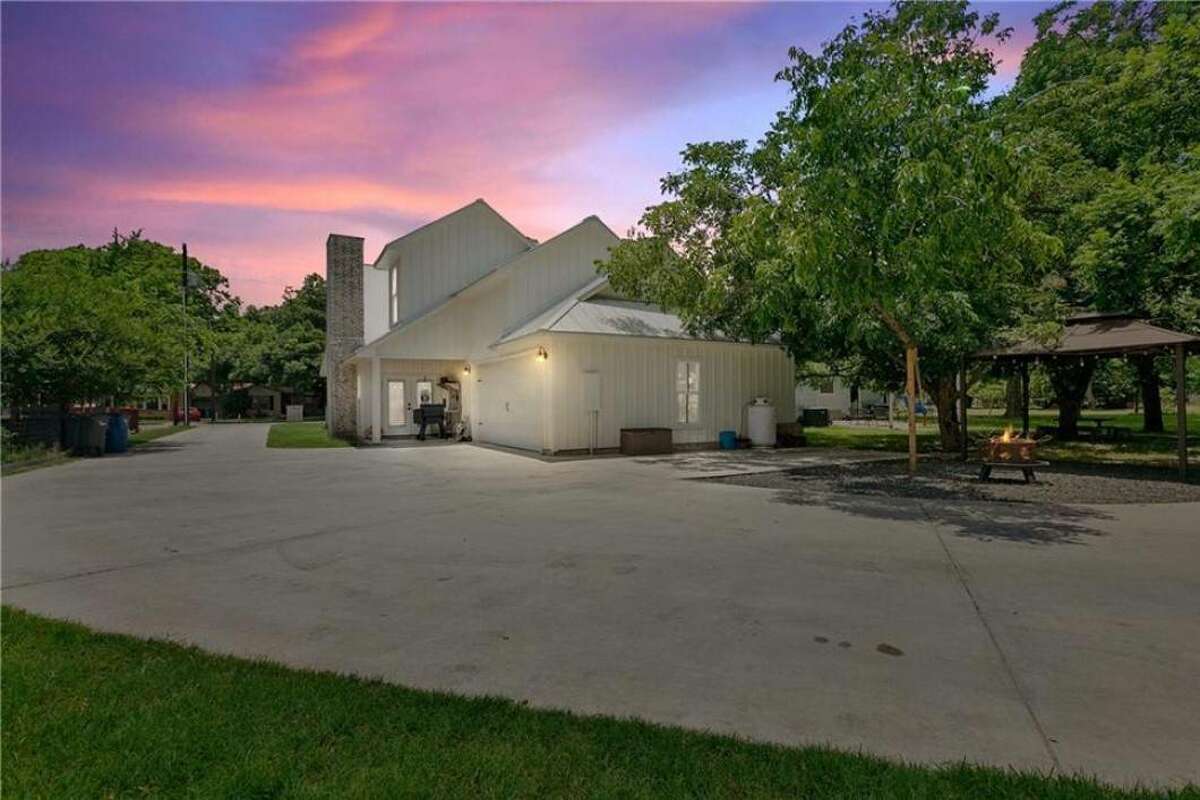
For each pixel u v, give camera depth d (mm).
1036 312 12016
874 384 17781
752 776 2164
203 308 41062
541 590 4418
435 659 3242
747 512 7297
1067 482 9297
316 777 2182
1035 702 2730
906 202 6926
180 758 2316
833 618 3803
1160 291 12578
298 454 15125
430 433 20281
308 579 4742
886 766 2223
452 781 2146
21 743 2416
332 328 21109
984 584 4453
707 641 3459
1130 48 14086
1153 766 2234
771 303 10188
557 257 17812
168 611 4031
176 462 13414
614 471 11133
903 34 11562
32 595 4379
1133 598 4121
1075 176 12750
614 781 2141
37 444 14531
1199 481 9227
